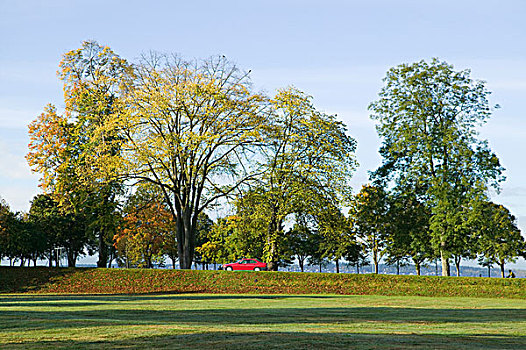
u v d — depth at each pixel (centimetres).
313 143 4131
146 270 3750
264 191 4069
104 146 3844
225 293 3350
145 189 4134
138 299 2622
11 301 2369
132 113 3759
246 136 3784
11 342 972
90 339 1009
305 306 2203
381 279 3550
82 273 3688
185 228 4025
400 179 4188
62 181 4197
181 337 1039
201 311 1841
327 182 4081
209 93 3794
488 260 6475
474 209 3844
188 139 3725
